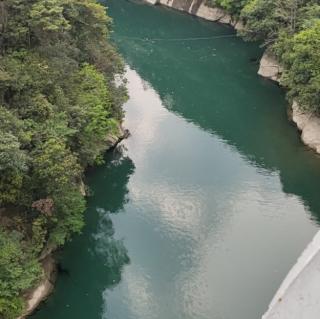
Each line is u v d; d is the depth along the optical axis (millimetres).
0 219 29781
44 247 31391
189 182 42250
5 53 36469
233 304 30781
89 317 29906
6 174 28391
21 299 28109
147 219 38000
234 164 44812
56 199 30125
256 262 33875
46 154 29359
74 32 44062
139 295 31594
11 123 29250
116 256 34500
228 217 38188
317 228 36875
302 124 49031
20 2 36844
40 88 34219
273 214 38438
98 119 38625
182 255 34688
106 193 40344
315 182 42156
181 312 30422
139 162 44562
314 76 46438
